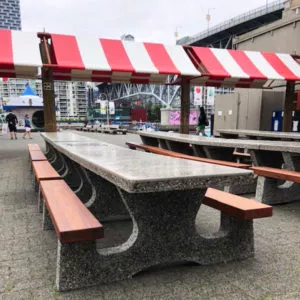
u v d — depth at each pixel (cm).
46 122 966
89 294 226
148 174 213
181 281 245
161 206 253
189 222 265
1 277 252
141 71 920
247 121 1730
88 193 462
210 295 224
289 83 1266
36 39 914
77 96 11244
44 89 945
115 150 415
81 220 233
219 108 1888
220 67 1043
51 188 338
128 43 1012
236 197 299
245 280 246
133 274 250
